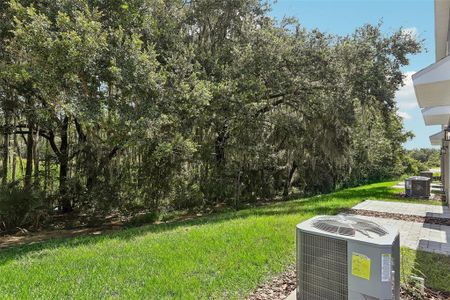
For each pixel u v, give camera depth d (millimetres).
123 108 6723
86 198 8930
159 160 8859
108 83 6664
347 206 8188
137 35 6855
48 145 10297
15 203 7793
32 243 6055
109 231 7488
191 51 8469
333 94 10000
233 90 8742
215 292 2877
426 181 10406
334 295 2031
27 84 7055
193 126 9070
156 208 9328
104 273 3305
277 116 11562
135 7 7312
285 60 9625
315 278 2133
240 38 10156
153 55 7043
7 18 6324
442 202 9336
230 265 3514
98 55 5988
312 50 9531
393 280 1896
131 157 9367
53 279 3170
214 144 10664
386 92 10039
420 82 4879
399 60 10250
